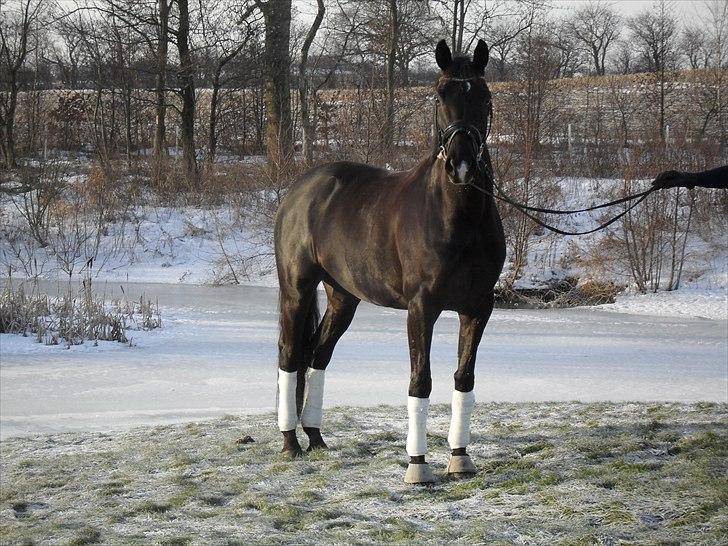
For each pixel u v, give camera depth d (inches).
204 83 1337.4
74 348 549.6
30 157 1428.4
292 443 285.9
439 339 580.1
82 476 276.8
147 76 1397.6
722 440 258.8
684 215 916.0
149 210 1116.5
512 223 867.4
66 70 1771.7
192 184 1172.5
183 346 557.3
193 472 271.9
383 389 420.5
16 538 216.5
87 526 222.1
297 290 289.9
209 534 207.9
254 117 1796.3
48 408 397.1
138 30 1208.2
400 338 582.9
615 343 575.8
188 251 1023.0
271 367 487.8
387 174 274.2
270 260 964.0
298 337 290.7
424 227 237.8
